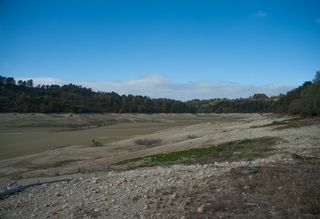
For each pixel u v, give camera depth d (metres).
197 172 14.59
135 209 10.70
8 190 13.89
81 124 124.31
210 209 9.80
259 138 38.31
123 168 28.31
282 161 16.88
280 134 40.22
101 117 149.50
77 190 13.41
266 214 9.04
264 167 13.97
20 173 34.44
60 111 149.12
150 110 187.88
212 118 171.75
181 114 192.50
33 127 111.38
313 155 23.12
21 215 11.24
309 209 8.99
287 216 8.77
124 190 12.76
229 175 13.12
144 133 83.06
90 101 178.25
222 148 33.81
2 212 11.62
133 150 47.56
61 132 94.12
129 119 154.00
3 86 170.50
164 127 106.00
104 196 12.29
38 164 41.75
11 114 132.38
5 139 78.00
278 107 130.75
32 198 12.90
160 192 11.95
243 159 25.03
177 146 41.12
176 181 13.20
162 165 26.91
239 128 63.34
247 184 11.62
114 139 70.62
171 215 9.84
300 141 33.00
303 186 10.86
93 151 49.66
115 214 10.52
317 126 47.62
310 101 75.94
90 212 10.87
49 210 11.48
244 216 9.10
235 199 10.41
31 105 145.00
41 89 192.38
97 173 26.81
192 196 11.13
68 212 11.09
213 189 11.63
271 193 10.62
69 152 49.41
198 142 42.00
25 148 61.44
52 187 14.28
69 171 30.61
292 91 120.25
